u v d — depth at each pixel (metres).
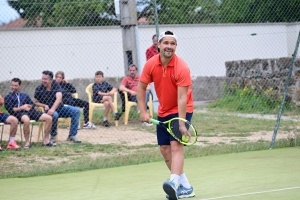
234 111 18.88
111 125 15.86
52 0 19.30
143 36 21.27
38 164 10.96
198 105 21.06
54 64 20.14
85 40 20.69
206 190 7.75
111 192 7.97
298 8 20.22
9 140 12.66
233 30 23.17
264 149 12.15
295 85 17.98
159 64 6.98
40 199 7.71
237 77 20.88
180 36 22.16
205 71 22.78
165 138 7.25
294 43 22.77
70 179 9.40
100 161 10.88
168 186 6.70
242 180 8.47
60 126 15.62
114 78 21.11
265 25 23.16
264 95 19.05
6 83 19.16
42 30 19.80
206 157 11.35
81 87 20.62
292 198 6.88
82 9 20.36
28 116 12.62
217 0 22.59
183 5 22.11
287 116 17.30
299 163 9.99
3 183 9.23
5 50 19.22
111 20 21.22
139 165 10.72
